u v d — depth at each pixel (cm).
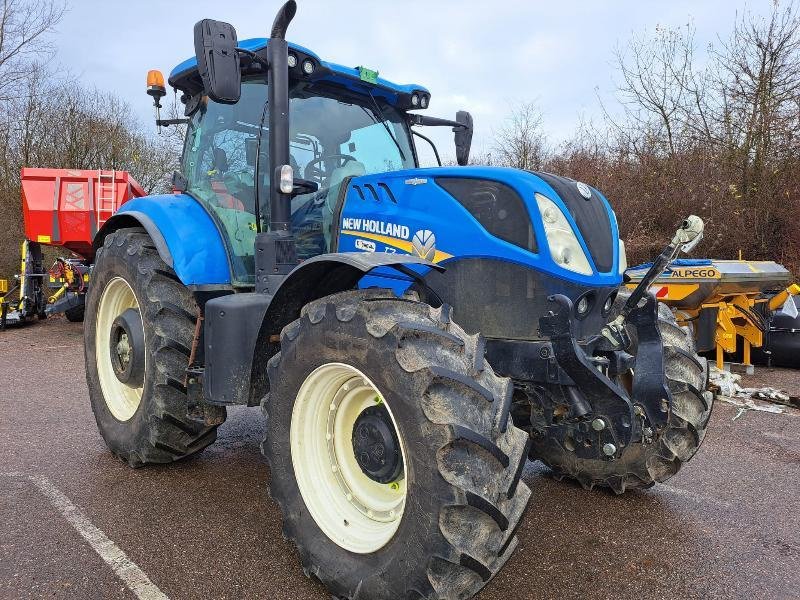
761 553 285
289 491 257
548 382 264
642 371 285
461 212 286
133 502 329
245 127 363
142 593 243
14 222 1667
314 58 342
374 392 248
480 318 281
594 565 272
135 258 366
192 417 340
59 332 1012
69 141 2081
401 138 411
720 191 1112
